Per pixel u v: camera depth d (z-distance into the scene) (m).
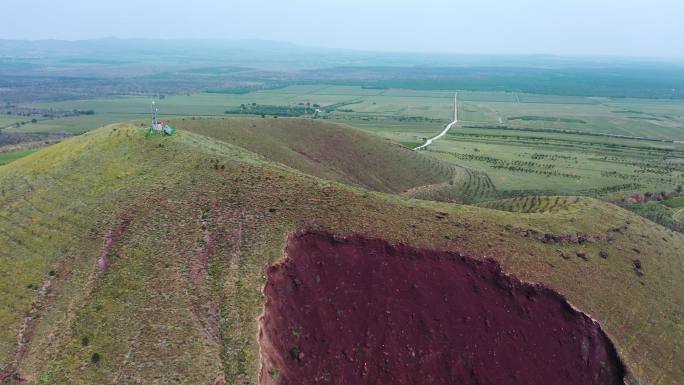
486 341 52.03
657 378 53.50
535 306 56.25
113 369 41.84
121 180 66.25
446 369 49.62
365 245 56.94
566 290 58.34
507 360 51.31
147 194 62.59
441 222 64.31
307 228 57.62
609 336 55.44
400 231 59.75
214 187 64.00
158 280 50.25
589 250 67.38
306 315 50.06
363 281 53.84
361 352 48.59
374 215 62.19
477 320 53.28
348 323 50.31
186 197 61.97
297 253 55.12
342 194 66.38
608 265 65.44
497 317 54.16
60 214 60.16
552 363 52.50
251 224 57.66
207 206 60.38
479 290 56.09
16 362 42.78
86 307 47.47
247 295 48.94
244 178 66.44
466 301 54.56
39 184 67.19
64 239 56.09
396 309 52.03
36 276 51.34
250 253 53.72
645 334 57.31
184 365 42.31
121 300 48.16
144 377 41.22
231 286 49.75
